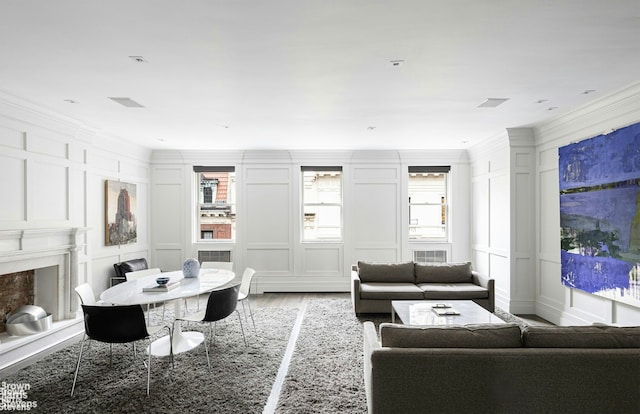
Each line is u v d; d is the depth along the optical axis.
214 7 2.00
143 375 3.14
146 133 5.23
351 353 3.60
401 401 2.01
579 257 4.04
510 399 1.98
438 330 2.12
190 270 4.10
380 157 6.71
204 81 3.14
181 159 6.66
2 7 1.98
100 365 3.36
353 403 2.64
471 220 6.64
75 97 3.56
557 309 4.59
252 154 6.67
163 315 4.62
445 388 1.99
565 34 2.33
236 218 6.70
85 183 4.63
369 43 2.45
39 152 3.88
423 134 5.36
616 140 3.49
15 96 3.48
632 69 2.91
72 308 4.29
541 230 4.95
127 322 2.88
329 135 5.41
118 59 2.69
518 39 2.40
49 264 4.05
